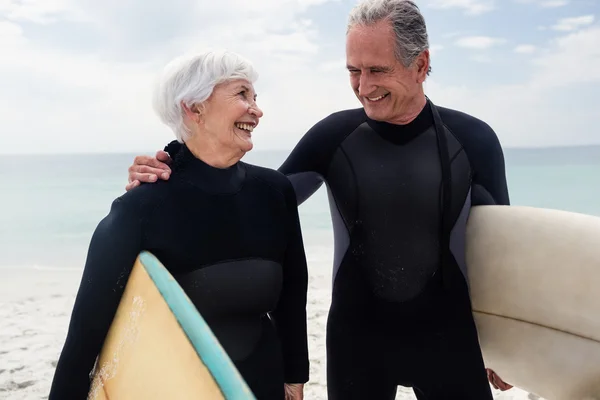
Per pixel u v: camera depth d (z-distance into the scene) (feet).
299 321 5.55
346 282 6.13
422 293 5.90
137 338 3.73
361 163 6.02
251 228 4.84
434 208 5.85
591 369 5.53
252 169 5.21
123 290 4.28
